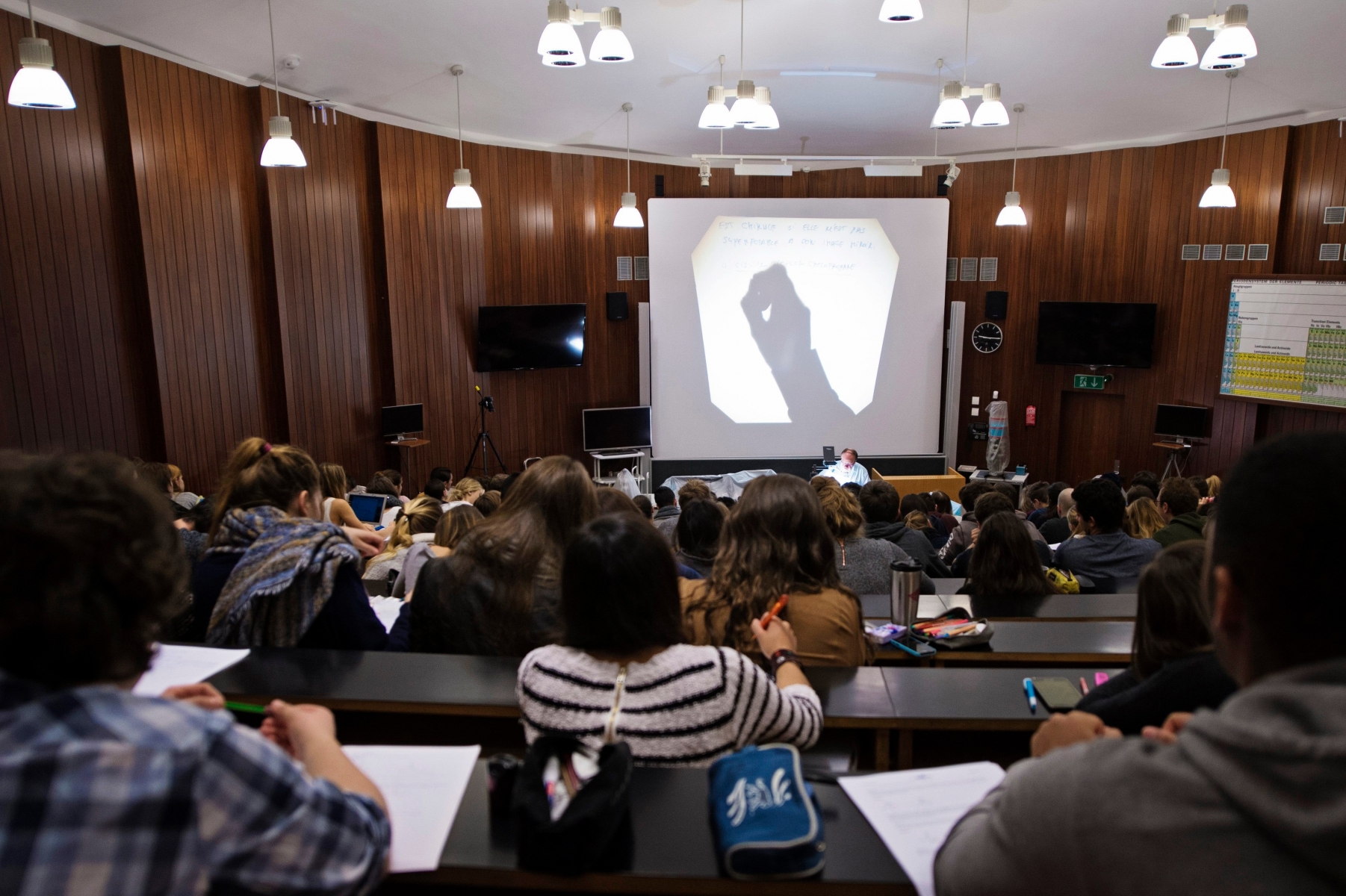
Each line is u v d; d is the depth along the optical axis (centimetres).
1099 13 659
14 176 520
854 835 119
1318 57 708
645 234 1090
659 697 133
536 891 118
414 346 888
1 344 513
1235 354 926
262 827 80
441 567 209
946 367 1083
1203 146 939
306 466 211
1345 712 59
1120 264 1015
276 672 176
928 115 931
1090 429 1085
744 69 791
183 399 639
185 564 88
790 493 196
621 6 649
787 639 166
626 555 136
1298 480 66
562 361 1005
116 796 69
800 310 1057
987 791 127
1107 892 66
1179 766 66
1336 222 839
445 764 134
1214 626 75
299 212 750
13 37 517
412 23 650
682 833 117
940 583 321
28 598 73
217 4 572
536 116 898
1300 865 59
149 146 604
